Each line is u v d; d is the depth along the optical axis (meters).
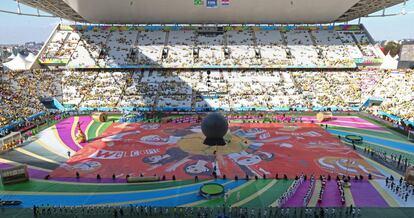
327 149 48.94
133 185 36.97
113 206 32.16
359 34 98.62
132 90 78.75
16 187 36.50
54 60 85.88
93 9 83.81
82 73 83.94
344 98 76.75
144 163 43.50
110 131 58.75
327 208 31.34
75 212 31.02
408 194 34.44
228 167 42.03
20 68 85.12
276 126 62.00
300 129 60.00
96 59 86.50
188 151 48.12
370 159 44.78
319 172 40.44
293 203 32.66
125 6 82.94
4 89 68.50
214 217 29.98
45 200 33.47
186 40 95.56
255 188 36.09
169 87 80.06
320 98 76.94
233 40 96.06
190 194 34.75
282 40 96.25
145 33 97.56
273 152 47.66
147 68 85.69
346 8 84.75
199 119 66.44
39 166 42.53
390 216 30.27
